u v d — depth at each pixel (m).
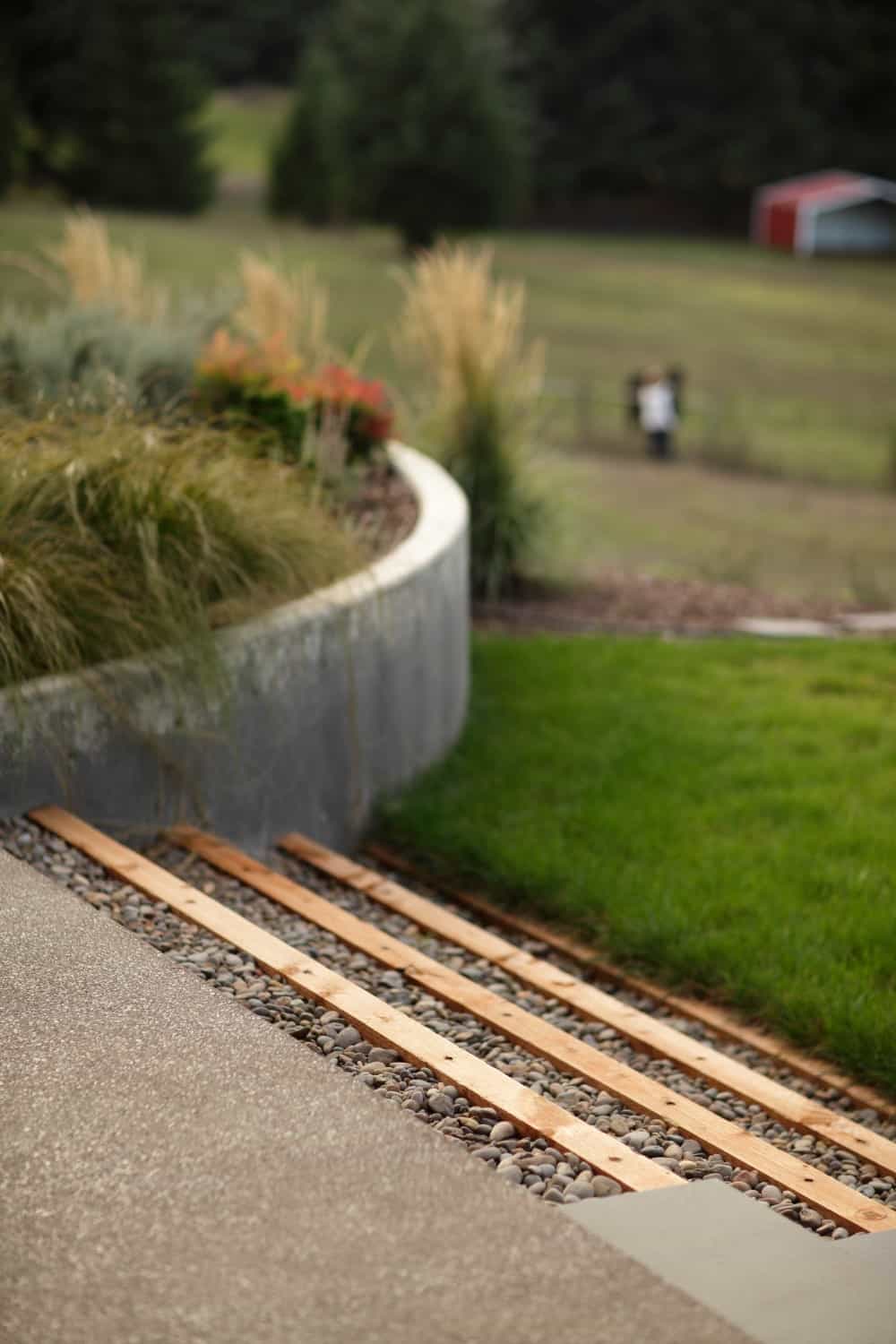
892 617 9.81
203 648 4.77
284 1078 2.72
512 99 51.12
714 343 36.78
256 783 5.09
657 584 10.26
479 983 4.36
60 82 49.97
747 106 63.50
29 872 3.69
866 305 45.59
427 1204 2.33
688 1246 2.40
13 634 4.52
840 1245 2.44
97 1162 2.42
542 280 45.41
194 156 51.53
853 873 4.95
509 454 9.18
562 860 5.10
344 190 49.44
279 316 9.26
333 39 56.47
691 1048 3.93
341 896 4.94
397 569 5.84
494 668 7.52
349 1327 2.02
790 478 22.12
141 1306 2.05
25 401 6.99
